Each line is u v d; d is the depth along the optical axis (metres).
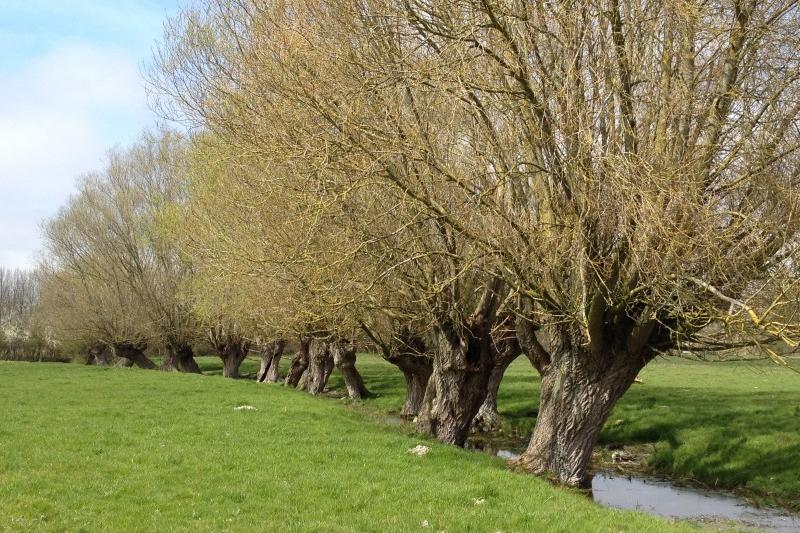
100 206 46.16
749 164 10.99
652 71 11.71
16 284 91.62
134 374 40.53
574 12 11.43
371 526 10.07
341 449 15.75
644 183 10.19
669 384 36.69
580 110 11.29
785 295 10.38
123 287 46.34
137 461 14.16
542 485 12.77
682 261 10.62
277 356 45.97
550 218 12.28
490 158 12.75
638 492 17.09
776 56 11.23
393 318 19.52
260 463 14.18
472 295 18.81
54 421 19.41
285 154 13.86
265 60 14.30
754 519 14.45
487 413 26.88
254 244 19.33
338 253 14.70
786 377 41.22
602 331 12.91
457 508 11.12
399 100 12.84
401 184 12.55
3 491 11.37
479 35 12.19
